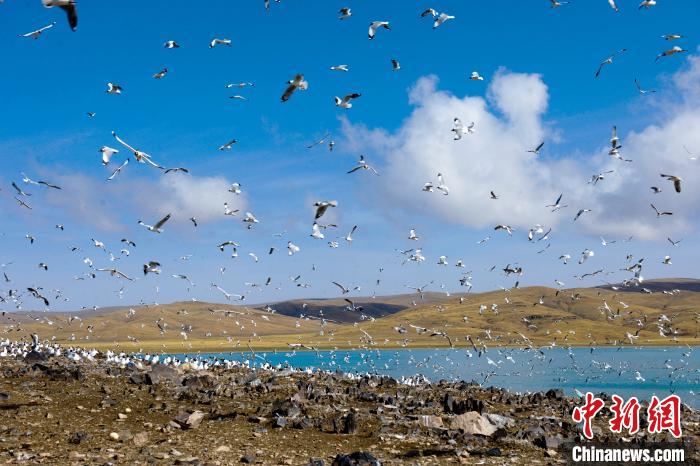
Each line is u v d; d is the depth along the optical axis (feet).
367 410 87.81
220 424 73.87
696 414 97.71
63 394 88.28
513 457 61.67
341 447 64.75
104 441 62.49
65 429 67.36
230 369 140.67
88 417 74.38
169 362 144.46
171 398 89.76
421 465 57.31
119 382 101.14
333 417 80.89
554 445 66.90
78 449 58.54
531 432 71.46
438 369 287.07
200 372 123.03
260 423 75.46
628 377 241.35
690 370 272.31
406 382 139.54
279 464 56.08
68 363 126.41
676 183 75.15
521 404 105.19
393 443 67.10
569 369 279.28
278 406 81.87
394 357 425.28
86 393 89.81
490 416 79.66
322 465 54.60
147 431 68.74
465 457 61.26
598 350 500.74
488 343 581.94
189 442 63.87
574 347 549.13
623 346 565.53
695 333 640.58
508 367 300.20
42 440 61.77
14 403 80.33
